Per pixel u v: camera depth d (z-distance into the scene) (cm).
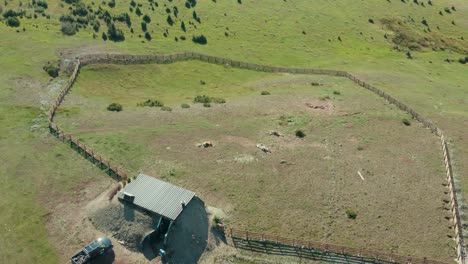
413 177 5797
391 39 11506
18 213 4762
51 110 6406
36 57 8031
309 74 9131
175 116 6812
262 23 11231
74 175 5284
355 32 11550
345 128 6812
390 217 5100
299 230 4806
